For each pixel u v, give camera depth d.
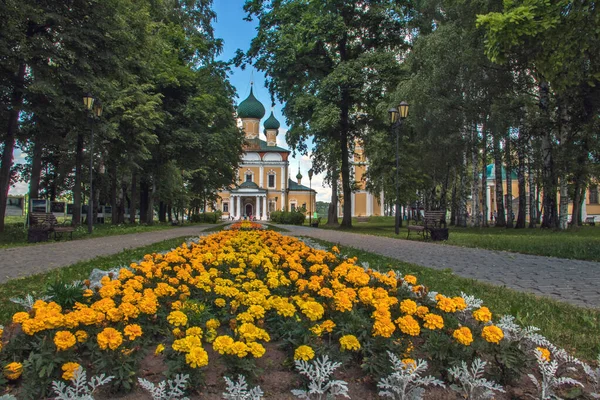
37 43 14.59
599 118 18.25
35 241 14.49
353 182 38.00
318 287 4.14
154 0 25.92
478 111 22.86
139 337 3.11
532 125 21.39
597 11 7.55
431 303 3.90
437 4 25.62
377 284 4.59
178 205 44.50
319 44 26.00
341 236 17.95
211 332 3.14
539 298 5.27
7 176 16.89
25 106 15.96
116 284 4.07
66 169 30.28
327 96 24.98
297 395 2.45
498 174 30.12
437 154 26.70
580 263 8.86
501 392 2.73
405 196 33.44
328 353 2.87
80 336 2.80
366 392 2.67
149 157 24.59
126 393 2.61
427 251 11.44
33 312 2.96
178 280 4.66
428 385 2.77
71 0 15.84
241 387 2.41
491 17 7.85
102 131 18.89
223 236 10.67
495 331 2.83
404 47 27.23
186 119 29.81
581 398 2.64
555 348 3.26
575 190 23.28
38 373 2.51
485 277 7.07
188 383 2.51
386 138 30.56
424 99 23.69
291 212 43.75
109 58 17.02
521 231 22.45
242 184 82.62
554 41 8.19
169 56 28.14
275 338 3.48
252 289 4.35
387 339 2.96
